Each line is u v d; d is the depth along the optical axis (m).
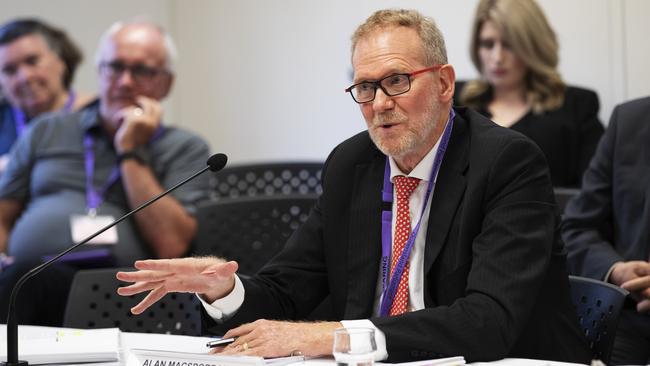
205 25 10.98
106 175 7.52
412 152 4.19
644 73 7.88
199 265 3.77
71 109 9.16
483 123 4.29
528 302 3.75
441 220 4.09
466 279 3.99
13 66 8.97
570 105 7.62
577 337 4.11
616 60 8.01
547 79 7.57
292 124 10.41
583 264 5.49
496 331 3.60
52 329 4.34
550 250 3.93
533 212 3.95
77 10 10.77
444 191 4.14
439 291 4.03
